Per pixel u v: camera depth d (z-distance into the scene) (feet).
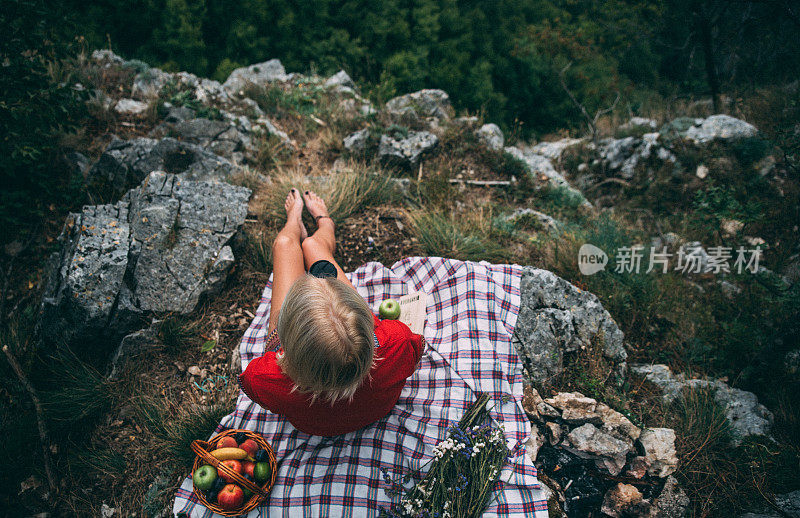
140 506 7.89
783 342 11.34
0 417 8.98
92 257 9.57
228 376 9.25
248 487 6.66
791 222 15.76
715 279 14.05
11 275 11.59
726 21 27.50
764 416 9.82
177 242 10.16
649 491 8.05
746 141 18.37
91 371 9.32
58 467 8.40
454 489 7.09
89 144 14.32
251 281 10.58
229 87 21.74
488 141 17.17
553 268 12.14
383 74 32.73
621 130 23.09
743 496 8.24
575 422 8.63
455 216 13.99
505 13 45.60
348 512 6.88
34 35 11.38
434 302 9.62
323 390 5.40
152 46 33.86
